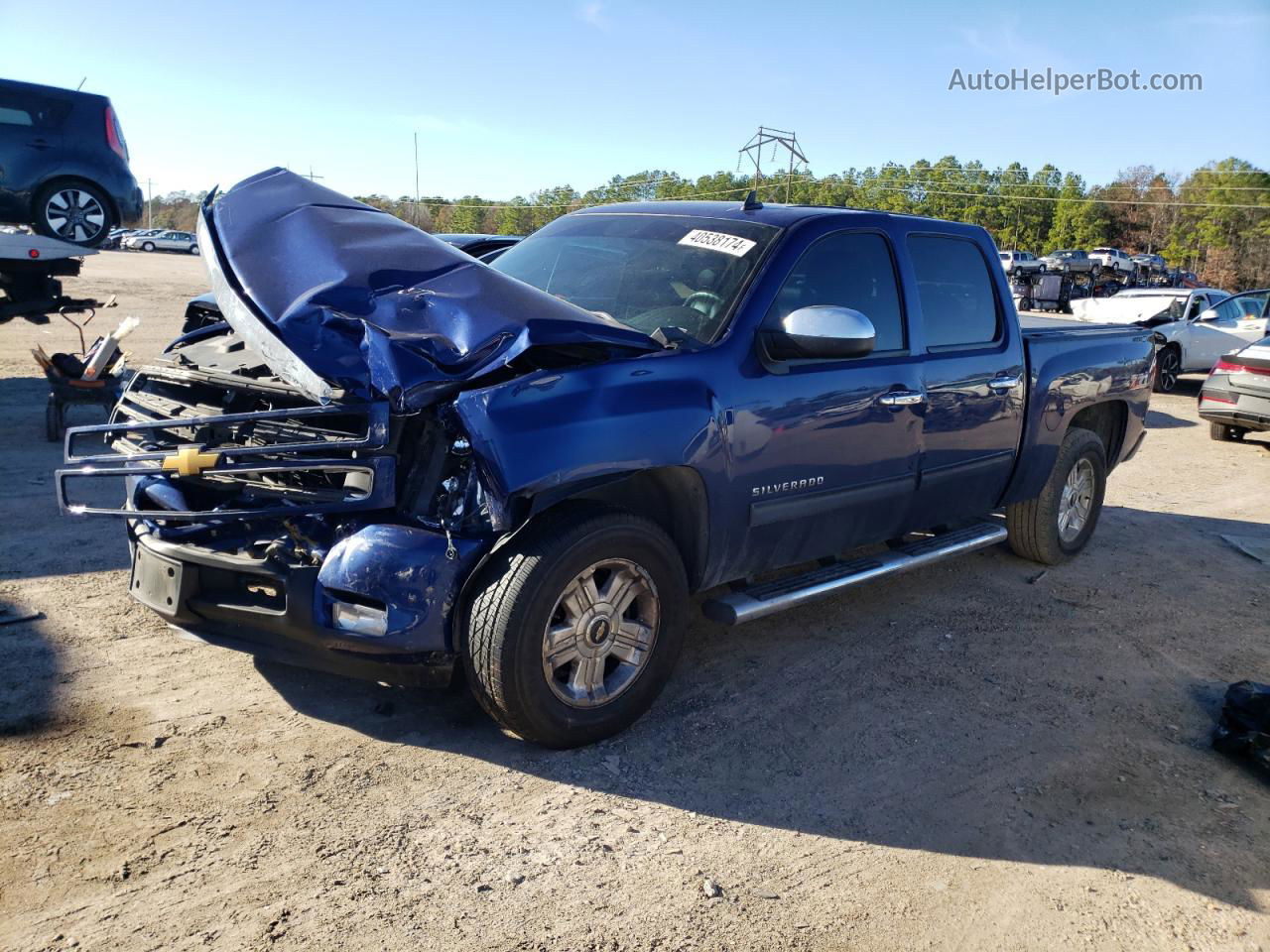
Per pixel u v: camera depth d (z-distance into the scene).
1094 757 3.62
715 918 2.58
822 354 3.60
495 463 2.91
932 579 5.56
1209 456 10.20
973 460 4.83
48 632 4.00
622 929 2.50
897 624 4.83
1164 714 4.03
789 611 4.90
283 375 3.02
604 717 3.36
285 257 3.33
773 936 2.53
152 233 52.94
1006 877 2.86
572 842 2.86
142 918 2.41
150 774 3.03
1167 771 3.56
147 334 14.85
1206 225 100.81
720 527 3.63
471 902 2.56
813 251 4.03
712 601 3.79
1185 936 2.65
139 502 3.50
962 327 4.79
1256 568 6.23
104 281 23.62
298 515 3.06
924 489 4.55
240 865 2.64
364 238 3.43
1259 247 95.06
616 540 3.23
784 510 3.85
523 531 3.13
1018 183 117.19
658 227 4.34
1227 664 4.61
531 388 3.05
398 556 3.01
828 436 3.94
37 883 2.51
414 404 2.89
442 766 3.21
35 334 14.41
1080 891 2.82
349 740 3.34
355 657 3.09
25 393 9.93
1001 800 3.28
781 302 3.85
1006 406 4.96
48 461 6.94
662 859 2.81
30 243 8.33
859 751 3.54
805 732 3.65
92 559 4.89
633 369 3.32
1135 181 117.06
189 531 3.38
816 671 4.20
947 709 3.93
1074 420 5.98
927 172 116.12
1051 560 5.87
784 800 3.18
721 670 4.14
